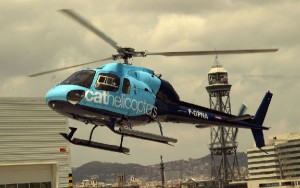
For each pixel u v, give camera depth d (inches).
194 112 1791.3
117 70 1577.3
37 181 2999.5
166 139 1664.6
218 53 1606.8
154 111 1670.8
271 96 2071.9
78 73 1545.3
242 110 2005.4
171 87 1723.7
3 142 2933.1
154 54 1649.9
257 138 2033.7
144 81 1640.0
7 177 2940.5
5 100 2974.9
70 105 1498.5
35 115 3026.6
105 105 1534.2
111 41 1576.0
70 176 3041.3
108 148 1614.2
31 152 2982.3
